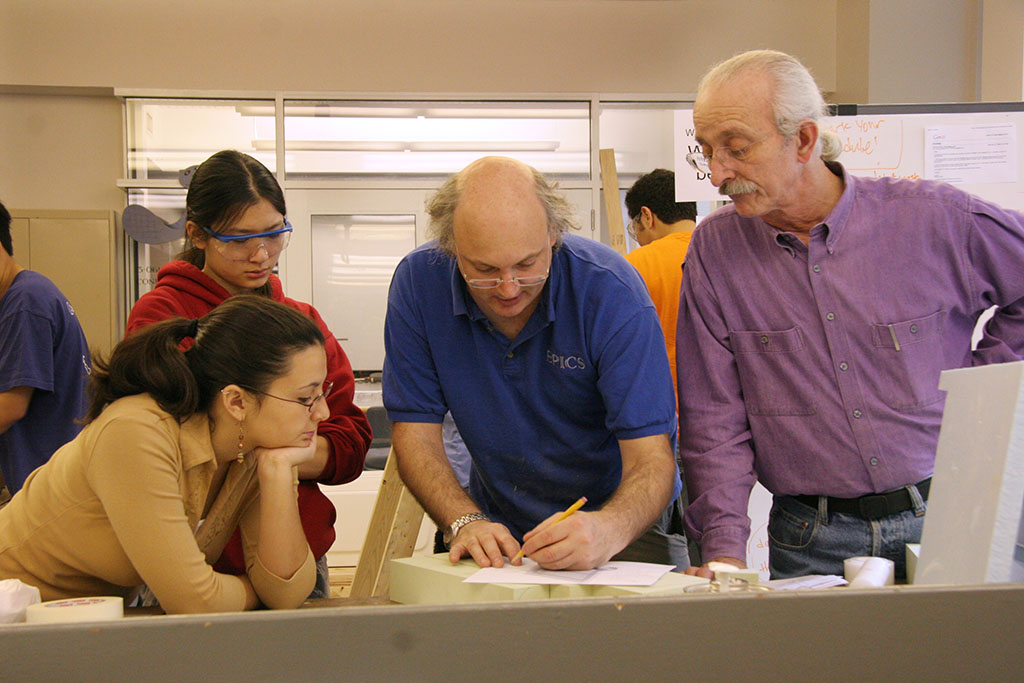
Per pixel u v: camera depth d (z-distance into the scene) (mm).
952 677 756
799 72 1391
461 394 1583
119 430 1148
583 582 1102
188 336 1267
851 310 1452
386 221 5512
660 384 1476
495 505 1734
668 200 2846
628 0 5672
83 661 723
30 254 5234
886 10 5332
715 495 1477
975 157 2594
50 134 5535
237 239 1607
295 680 731
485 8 5613
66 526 1204
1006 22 5090
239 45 5480
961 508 971
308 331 1257
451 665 738
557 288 1485
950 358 1476
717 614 750
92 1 5402
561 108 5578
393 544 2434
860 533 1452
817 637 754
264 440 1261
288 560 1254
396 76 5578
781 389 1500
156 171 5453
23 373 2105
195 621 729
